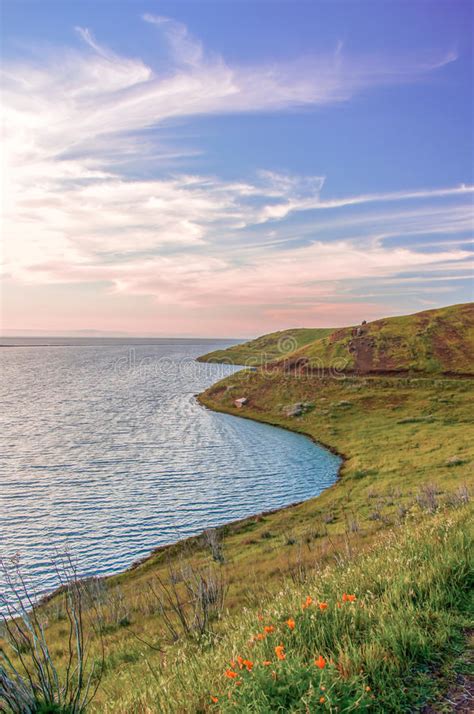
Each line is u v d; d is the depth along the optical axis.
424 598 6.40
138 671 9.03
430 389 80.62
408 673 4.77
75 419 84.06
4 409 95.44
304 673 4.46
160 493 42.84
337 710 3.92
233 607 13.02
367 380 89.69
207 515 37.31
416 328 110.94
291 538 27.64
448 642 5.32
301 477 47.78
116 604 18.34
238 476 48.44
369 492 37.50
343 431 67.75
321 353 110.00
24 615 5.75
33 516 36.88
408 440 57.31
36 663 5.08
